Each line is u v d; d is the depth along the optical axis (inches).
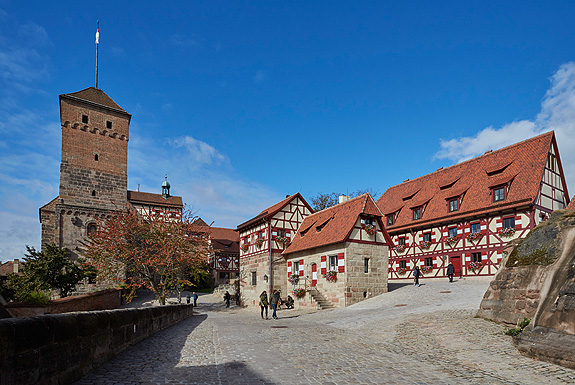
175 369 294.0
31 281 1059.9
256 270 1373.0
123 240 1250.0
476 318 513.7
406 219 1488.7
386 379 277.7
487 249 1195.9
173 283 1195.9
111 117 1827.0
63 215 1640.0
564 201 1246.3
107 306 1186.0
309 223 1310.3
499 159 1336.1
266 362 332.2
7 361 165.6
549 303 342.3
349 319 690.8
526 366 302.8
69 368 235.0
